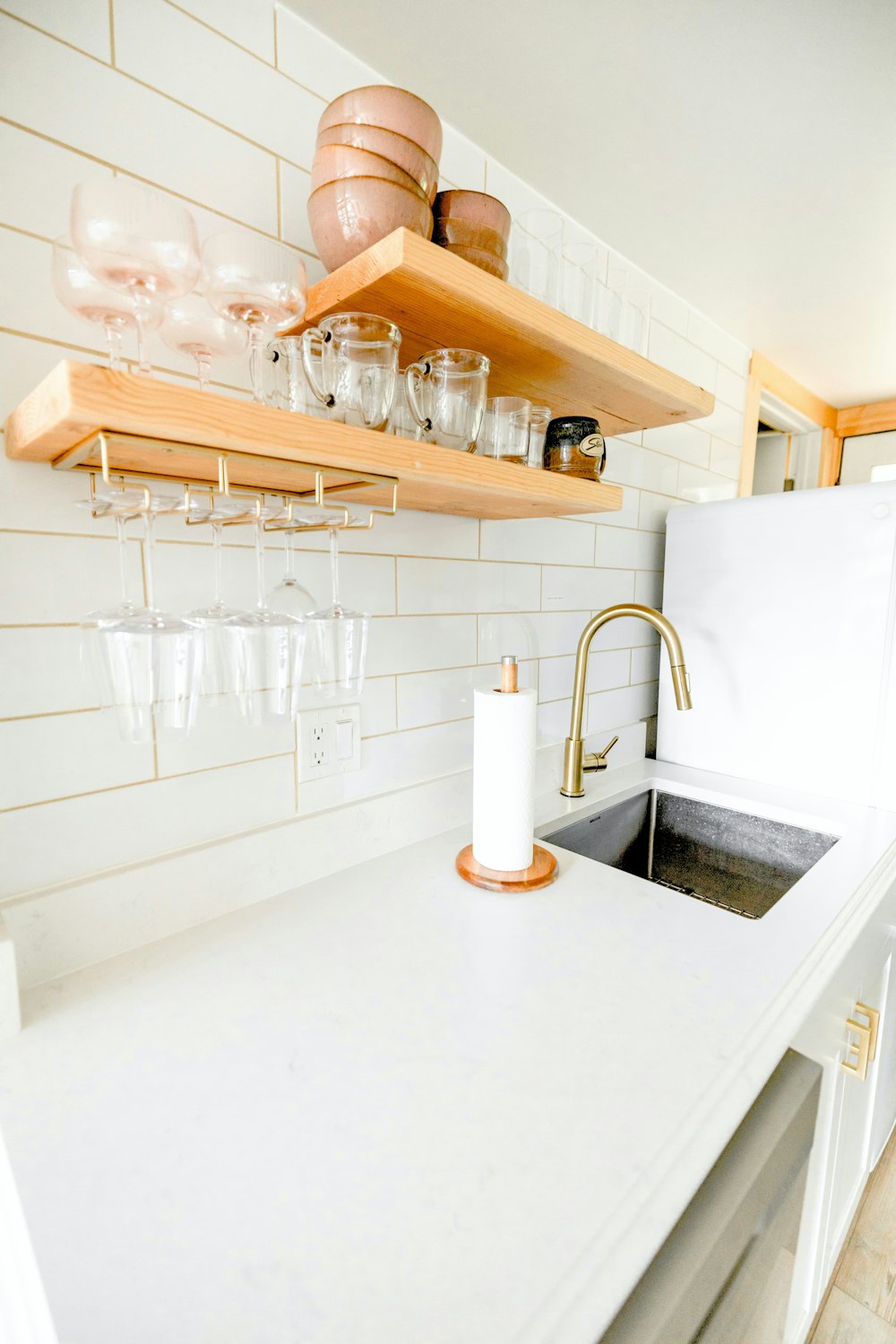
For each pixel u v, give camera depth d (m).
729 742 1.50
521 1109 0.54
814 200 1.23
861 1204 1.30
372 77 0.93
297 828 0.93
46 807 0.71
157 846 0.80
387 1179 0.47
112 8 0.68
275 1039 0.62
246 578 0.84
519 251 0.91
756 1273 0.52
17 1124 0.52
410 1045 0.62
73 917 0.72
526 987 0.71
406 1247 0.42
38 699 0.69
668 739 1.62
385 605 1.03
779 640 1.40
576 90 0.96
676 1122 0.53
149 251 0.51
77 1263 0.41
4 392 0.64
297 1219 0.44
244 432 0.52
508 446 0.89
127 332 0.71
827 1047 0.78
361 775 1.03
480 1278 0.41
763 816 1.31
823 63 0.91
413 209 0.68
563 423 0.97
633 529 1.60
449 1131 0.52
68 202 0.67
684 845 1.44
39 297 0.65
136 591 0.75
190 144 0.75
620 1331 0.40
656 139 1.07
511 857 0.94
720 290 1.60
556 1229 0.44
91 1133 0.51
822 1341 1.06
